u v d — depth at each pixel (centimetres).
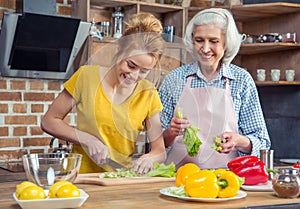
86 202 172
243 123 266
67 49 399
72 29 390
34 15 371
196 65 265
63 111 244
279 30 451
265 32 463
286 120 450
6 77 398
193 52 256
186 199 178
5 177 302
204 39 251
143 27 219
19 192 163
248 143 250
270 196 191
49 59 398
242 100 266
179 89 257
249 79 266
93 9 429
